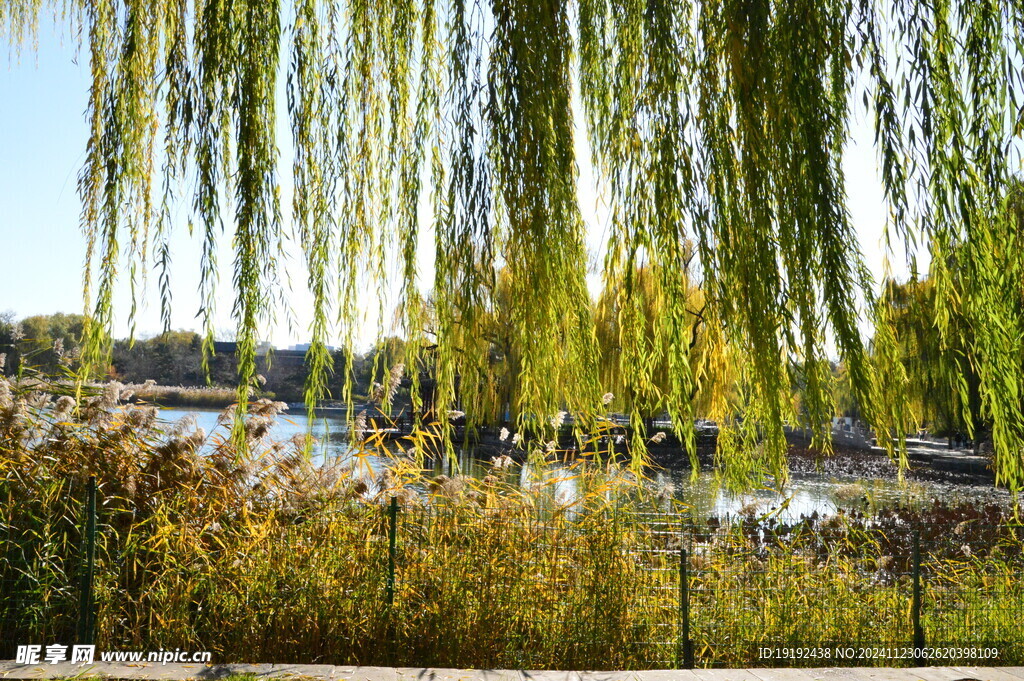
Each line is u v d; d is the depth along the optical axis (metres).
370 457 4.63
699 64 3.04
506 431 4.91
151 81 3.41
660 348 3.16
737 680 3.41
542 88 3.04
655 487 4.92
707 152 2.97
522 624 4.19
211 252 3.14
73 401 4.37
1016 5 2.67
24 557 3.82
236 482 4.61
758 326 2.86
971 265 2.65
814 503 9.36
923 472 21.36
